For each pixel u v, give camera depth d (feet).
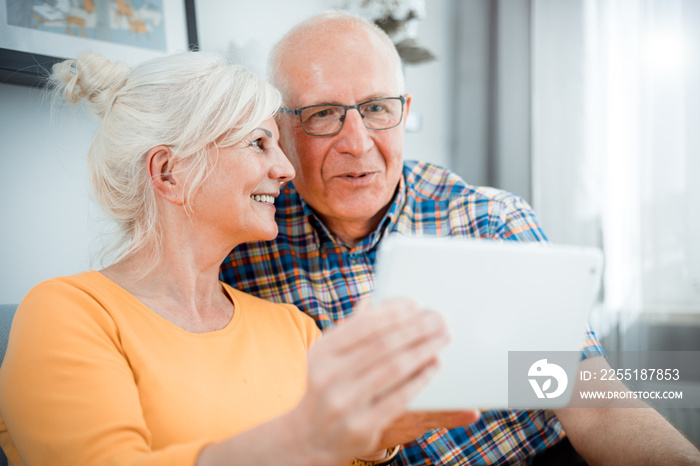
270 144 3.19
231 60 3.29
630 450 3.10
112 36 4.47
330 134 3.77
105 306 2.73
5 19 3.88
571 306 2.16
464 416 2.41
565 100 8.50
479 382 2.10
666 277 7.70
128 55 4.57
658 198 7.77
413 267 1.91
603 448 3.23
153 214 3.01
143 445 2.23
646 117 7.86
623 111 8.02
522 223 4.08
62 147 4.29
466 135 9.21
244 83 3.07
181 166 2.96
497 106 9.23
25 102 4.10
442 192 4.43
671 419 7.02
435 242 1.92
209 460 1.88
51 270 4.23
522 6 9.00
